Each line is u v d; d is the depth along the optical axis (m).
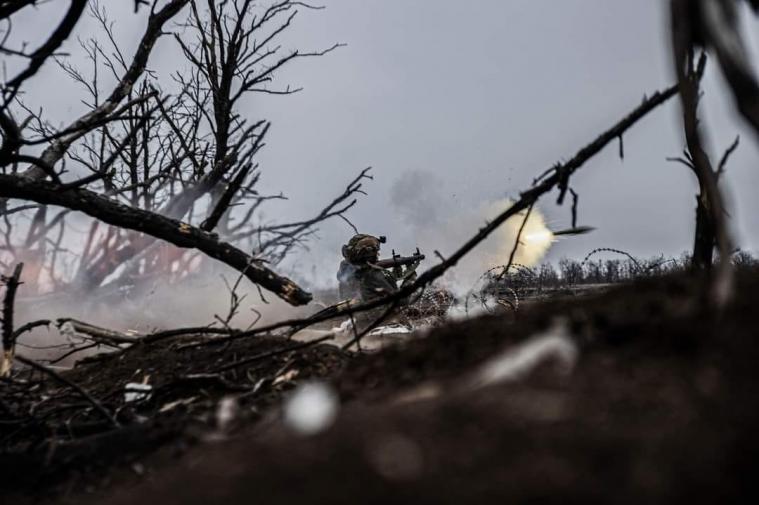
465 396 2.41
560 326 2.82
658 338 2.50
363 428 2.37
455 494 1.83
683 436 1.87
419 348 3.37
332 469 2.13
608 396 2.16
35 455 3.80
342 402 2.97
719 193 3.14
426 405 2.44
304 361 4.73
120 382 5.51
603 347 2.59
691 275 3.51
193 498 2.24
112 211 6.99
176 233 7.13
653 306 2.77
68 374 6.09
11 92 5.82
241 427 3.36
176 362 5.61
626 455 1.84
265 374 4.91
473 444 2.05
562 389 2.27
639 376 2.26
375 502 1.89
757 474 1.70
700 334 2.41
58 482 3.58
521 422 2.10
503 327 3.26
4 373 6.04
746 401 1.97
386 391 2.94
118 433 3.75
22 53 5.41
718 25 2.62
